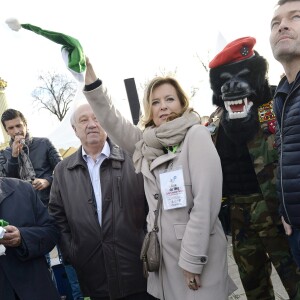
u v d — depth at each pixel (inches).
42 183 118.4
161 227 69.9
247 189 92.3
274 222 88.6
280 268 90.9
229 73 90.6
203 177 65.1
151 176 72.1
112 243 83.2
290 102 71.1
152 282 74.6
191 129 69.0
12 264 71.7
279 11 72.2
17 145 122.1
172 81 74.8
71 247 88.8
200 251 63.5
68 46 68.8
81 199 86.8
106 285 84.4
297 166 67.5
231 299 118.7
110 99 79.0
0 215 73.7
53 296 75.6
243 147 90.4
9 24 64.8
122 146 83.0
